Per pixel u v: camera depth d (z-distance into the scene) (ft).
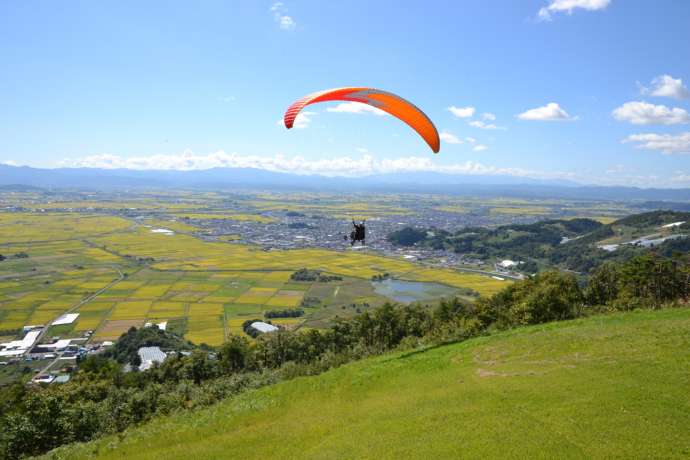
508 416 47.98
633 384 51.31
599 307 126.82
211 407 72.08
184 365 157.69
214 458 50.75
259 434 55.93
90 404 87.56
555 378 57.21
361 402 62.69
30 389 146.82
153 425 67.82
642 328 73.92
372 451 45.52
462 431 46.24
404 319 166.09
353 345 159.74
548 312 117.29
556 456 38.88
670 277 138.82
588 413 45.65
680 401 45.80
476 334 96.89
